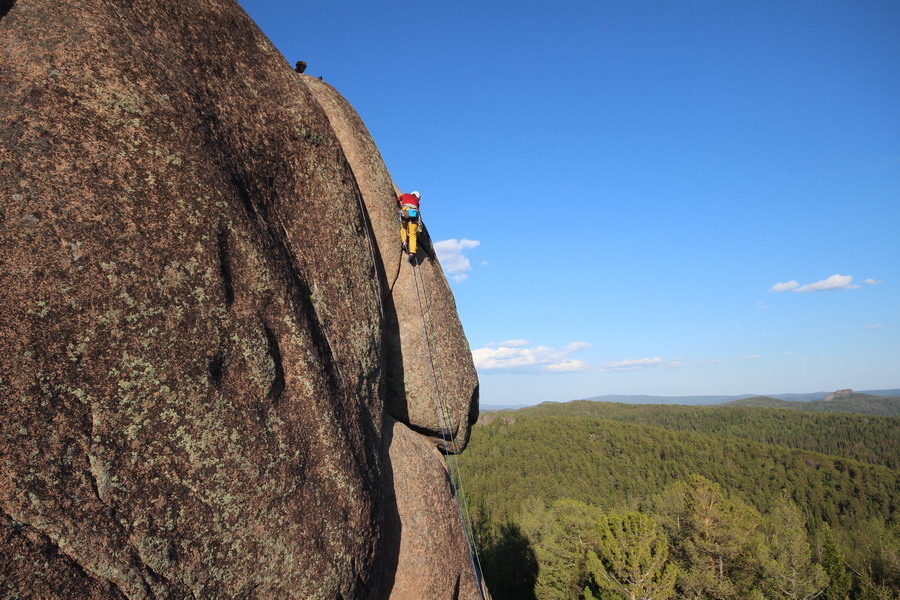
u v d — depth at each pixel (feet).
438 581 24.44
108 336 12.16
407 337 29.99
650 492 332.60
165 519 12.63
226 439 14.29
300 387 17.37
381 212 29.55
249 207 17.19
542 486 331.77
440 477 27.58
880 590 105.70
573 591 128.36
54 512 10.58
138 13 15.62
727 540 99.45
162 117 14.44
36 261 11.27
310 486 17.02
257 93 19.65
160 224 13.65
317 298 20.25
